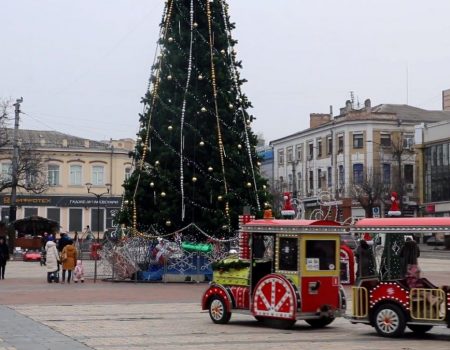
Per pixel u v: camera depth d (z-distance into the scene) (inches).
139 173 1205.1
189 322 673.6
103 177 3228.3
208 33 1226.0
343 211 2940.5
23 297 912.3
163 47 1219.2
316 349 511.2
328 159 3171.8
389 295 585.3
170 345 526.0
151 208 1203.2
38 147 3122.5
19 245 2311.8
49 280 1172.5
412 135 3046.3
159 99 1205.7
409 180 3011.8
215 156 1199.6
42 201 3112.7
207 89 1213.7
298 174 3412.9
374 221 609.3
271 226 641.6
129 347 514.6
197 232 1198.9
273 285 630.5
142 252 1190.9
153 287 1085.8
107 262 1295.5
